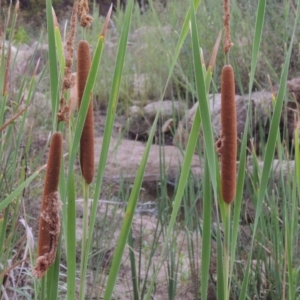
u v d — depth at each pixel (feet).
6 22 6.06
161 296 7.70
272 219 6.95
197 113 4.68
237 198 4.77
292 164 9.48
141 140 19.43
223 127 4.59
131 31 27.71
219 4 19.76
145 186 13.74
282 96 4.73
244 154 4.76
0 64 6.11
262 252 7.04
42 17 31.91
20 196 6.11
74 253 4.58
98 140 17.47
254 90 15.60
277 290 6.73
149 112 19.80
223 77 4.55
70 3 32.99
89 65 4.52
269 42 15.40
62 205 4.62
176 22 21.90
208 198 4.82
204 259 4.85
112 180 13.23
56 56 4.60
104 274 7.70
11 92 7.72
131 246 6.51
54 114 4.59
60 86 4.70
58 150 4.36
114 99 4.54
